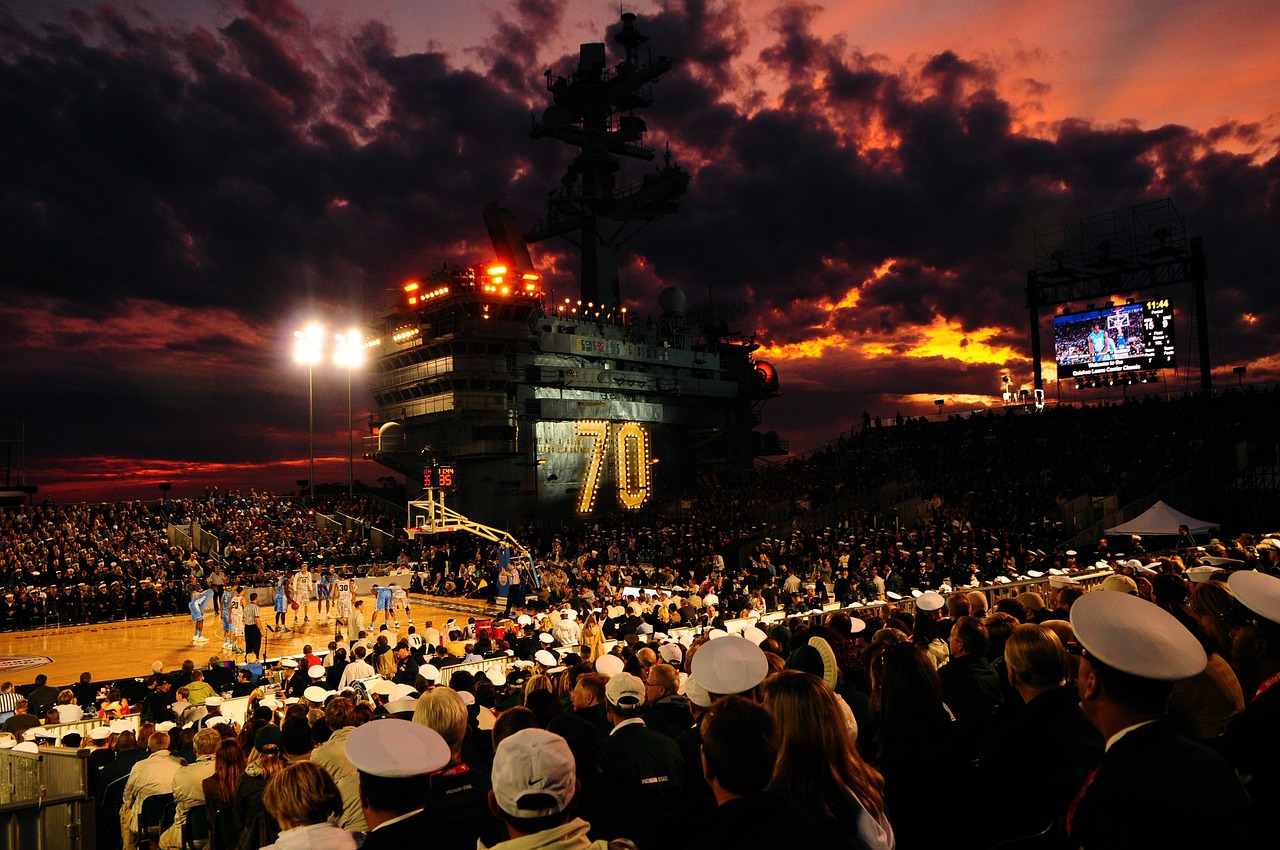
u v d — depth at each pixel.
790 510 55.16
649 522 59.88
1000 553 32.62
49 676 28.72
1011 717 5.91
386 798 4.01
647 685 8.38
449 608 45.97
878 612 18.70
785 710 4.11
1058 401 63.06
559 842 3.52
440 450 66.62
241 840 6.49
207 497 63.53
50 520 53.38
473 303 63.69
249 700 15.35
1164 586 8.36
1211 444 44.94
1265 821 3.55
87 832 7.80
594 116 77.25
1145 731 3.17
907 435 62.75
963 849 4.67
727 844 3.34
